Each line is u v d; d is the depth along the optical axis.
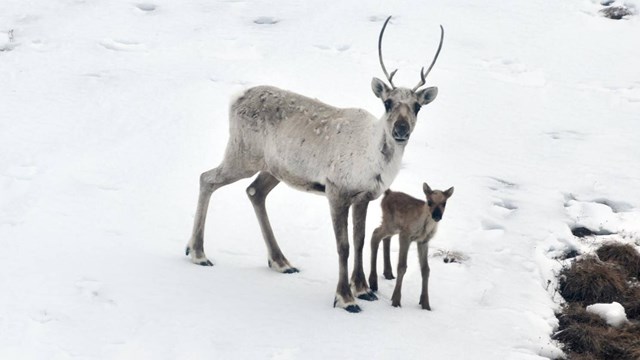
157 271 17.20
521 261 19.45
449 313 16.75
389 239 17.78
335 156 16.20
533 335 16.38
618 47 35.53
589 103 30.48
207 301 16.05
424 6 38.75
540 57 34.19
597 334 16.80
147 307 15.57
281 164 17.11
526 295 18.00
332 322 15.62
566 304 18.25
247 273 17.78
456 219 21.19
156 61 32.06
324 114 16.92
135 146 24.95
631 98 31.02
